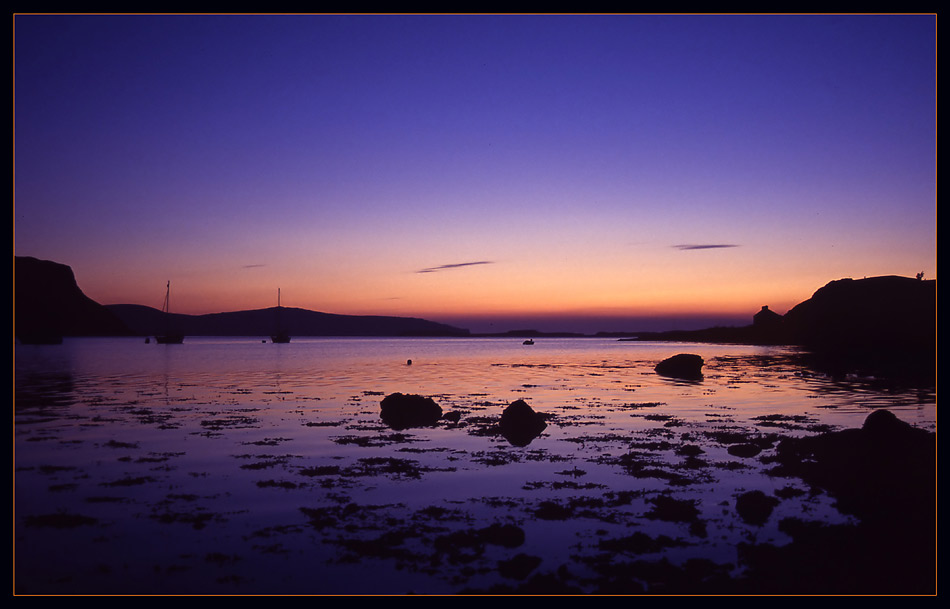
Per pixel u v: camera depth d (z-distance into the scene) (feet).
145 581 31.50
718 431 76.18
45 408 96.32
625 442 69.10
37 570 32.81
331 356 323.16
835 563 32.89
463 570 32.78
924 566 32.30
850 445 59.98
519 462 58.85
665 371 186.60
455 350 456.45
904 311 379.35
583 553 35.06
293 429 77.56
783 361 235.61
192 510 43.27
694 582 30.73
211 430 76.38
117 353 331.77
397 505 44.55
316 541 37.17
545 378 169.27
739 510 42.98
